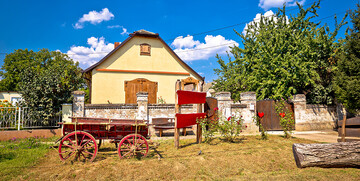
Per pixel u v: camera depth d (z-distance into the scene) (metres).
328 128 14.86
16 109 10.36
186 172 5.81
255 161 6.78
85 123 6.62
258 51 17.22
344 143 6.06
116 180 5.20
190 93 9.01
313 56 14.91
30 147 8.30
